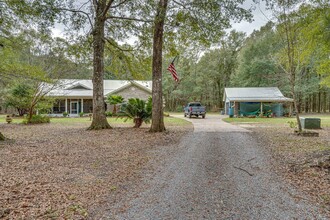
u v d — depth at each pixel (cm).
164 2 1114
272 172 534
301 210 343
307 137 1048
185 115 2838
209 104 4775
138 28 1353
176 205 362
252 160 643
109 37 1458
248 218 321
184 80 4528
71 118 2481
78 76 2434
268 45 3503
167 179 487
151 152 745
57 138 1019
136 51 1584
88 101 3038
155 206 359
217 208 352
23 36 1313
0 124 1734
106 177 494
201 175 514
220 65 4447
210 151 760
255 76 3591
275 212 337
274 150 768
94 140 966
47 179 471
